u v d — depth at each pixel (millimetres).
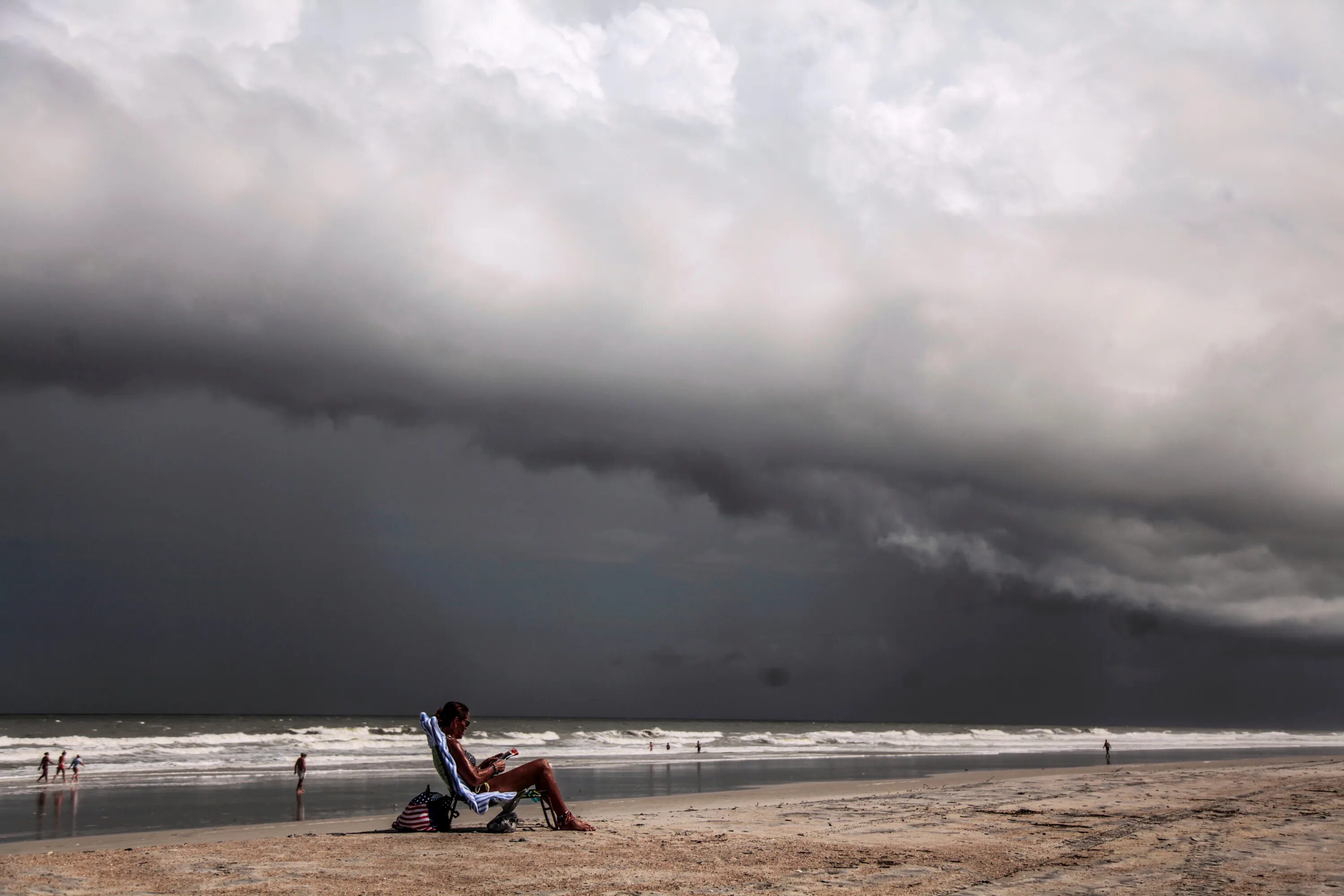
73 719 155000
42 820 25438
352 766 47469
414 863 8297
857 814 16156
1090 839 11562
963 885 7973
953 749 85875
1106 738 123938
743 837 11086
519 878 7699
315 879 7469
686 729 169625
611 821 14344
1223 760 56562
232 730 106938
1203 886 8016
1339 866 9258
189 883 7270
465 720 10820
